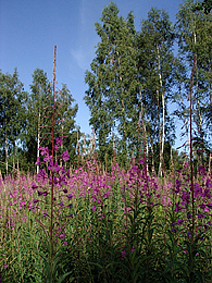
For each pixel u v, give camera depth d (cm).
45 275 267
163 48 2850
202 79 2455
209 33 2566
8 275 297
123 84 2828
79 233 334
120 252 293
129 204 361
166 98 2867
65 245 296
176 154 337
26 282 300
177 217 312
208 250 303
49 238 269
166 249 315
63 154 267
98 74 2883
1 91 3306
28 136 2850
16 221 373
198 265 289
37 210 385
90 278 285
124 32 2997
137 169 352
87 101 2912
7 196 433
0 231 373
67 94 2889
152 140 2752
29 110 3016
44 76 3084
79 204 386
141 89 2739
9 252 333
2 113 3356
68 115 2756
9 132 3294
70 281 291
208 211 326
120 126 2606
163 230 332
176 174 345
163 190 439
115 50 2956
